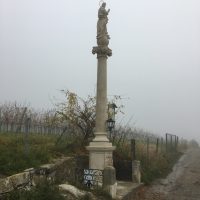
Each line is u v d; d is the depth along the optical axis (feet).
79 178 41.65
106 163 45.73
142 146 71.82
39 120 72.90
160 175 69.15
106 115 48.65
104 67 48.75
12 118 66.08
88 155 50.31
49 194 28.89
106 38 49.21
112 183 37.88
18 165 33.42
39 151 40.55
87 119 56.44
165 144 115.75
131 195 44.55
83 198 32.73
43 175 33.45
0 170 32.09
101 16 49.75
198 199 48.19
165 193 51.83
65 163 41.50
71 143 52.60
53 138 55.01
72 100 57.36
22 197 26.94
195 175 72.90
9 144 40.75
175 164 94.68
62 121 58.85
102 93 48.32
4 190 27.58
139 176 54.13
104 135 47.52
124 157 57.00
